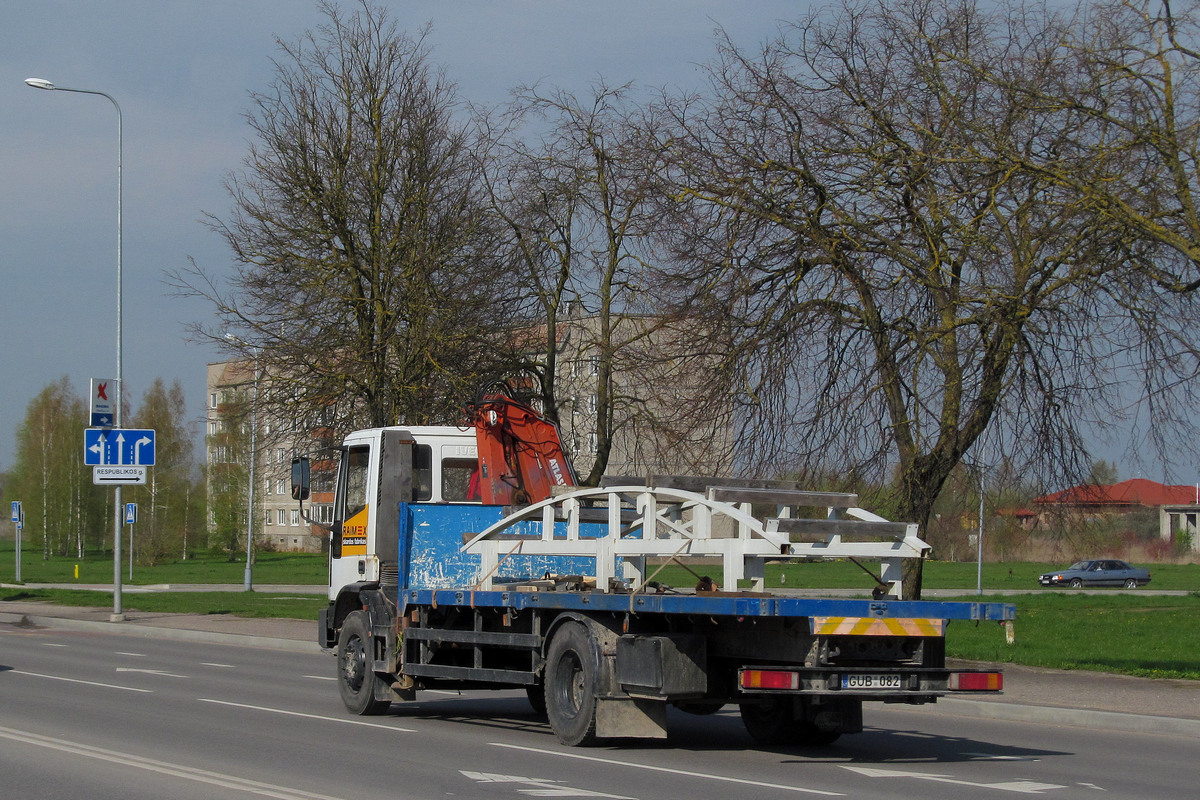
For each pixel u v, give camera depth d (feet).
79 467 307.78
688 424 62.75
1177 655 71.61
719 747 38.04
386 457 46.34
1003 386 58.39
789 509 35.99
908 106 60.75
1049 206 55.57
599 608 35.45
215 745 36.22
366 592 45.93
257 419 100.27
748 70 63.31
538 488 45.98
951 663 65.72
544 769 32.19
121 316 99.09
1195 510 269.64
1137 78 54.29
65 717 42.98
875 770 33.42
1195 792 31.17
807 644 31.91
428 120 96.89
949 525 96.12
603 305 85.56
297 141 96.68
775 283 62.34
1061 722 47.52
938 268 56.54
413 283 92.89
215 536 302.66
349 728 41.09
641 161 67.87
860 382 58.80
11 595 132.67
